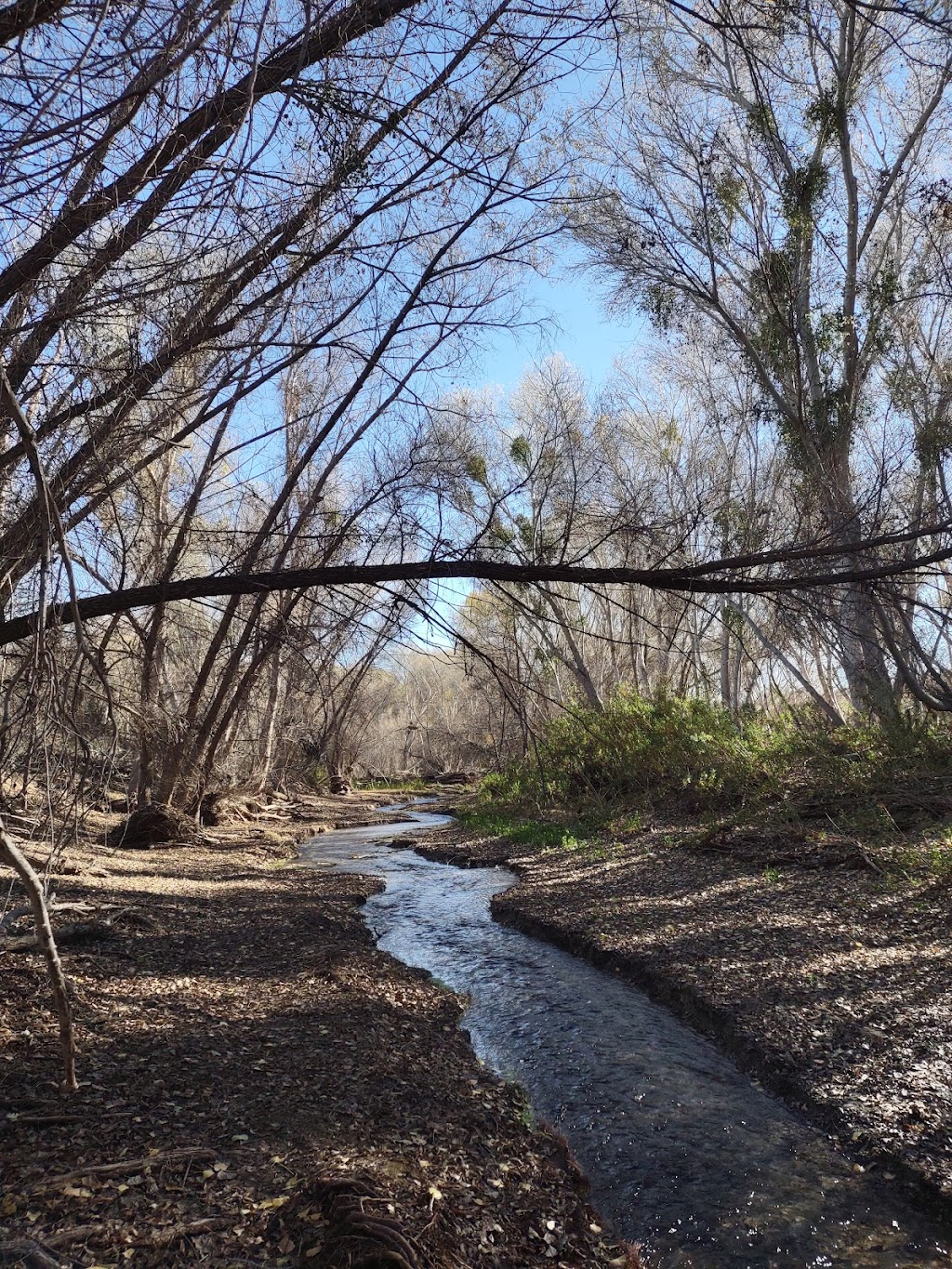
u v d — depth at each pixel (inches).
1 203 145.2
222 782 797.9
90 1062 171.9
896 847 356.2
